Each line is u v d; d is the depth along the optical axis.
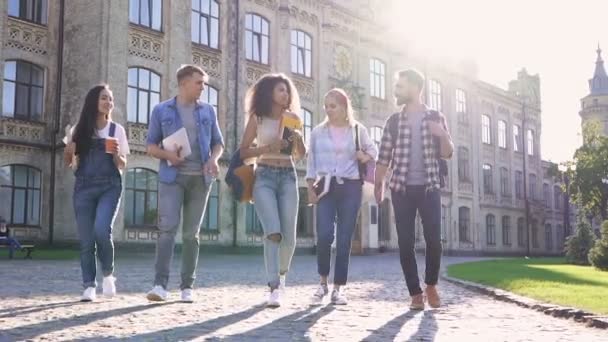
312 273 13.53
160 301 6.69
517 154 53.19
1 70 21.91
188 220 6.82
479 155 47.19
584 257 26.64
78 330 4.73
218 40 27.66
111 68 23.09
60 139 23.16
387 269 16.41
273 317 5.68
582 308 6.47
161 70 24.98
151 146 6.71
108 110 6.94
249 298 7.43
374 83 36.72
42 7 23.48
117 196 6.93
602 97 81.06
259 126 6.76
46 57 23.39
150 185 24.17
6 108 22.09
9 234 19.84
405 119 6.86
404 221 6.74
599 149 40.69
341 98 7.20
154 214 24.14
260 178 6.60
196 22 26.73
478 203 46.53
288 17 30.69
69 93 23.45
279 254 6.91
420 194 6.73
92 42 23.16
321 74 32.59
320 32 32.75
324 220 7.06
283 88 6.73
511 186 51.69
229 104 27.64
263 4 29.67
